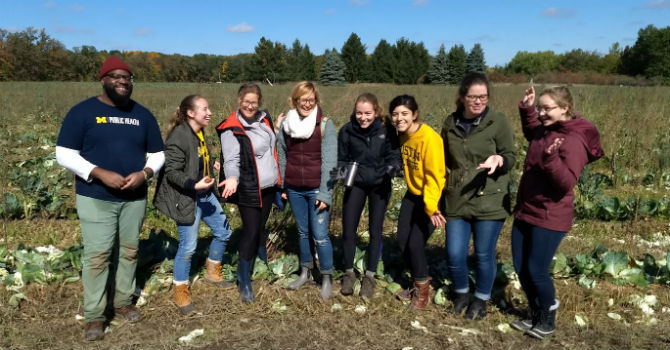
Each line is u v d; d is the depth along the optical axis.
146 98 18.53
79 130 2.94
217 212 3.75
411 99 3.29
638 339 3.32
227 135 3.44
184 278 3.57
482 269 3.44
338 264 4.47
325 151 3.50
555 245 3.03
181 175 3.27
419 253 3.55
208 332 3.37
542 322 3.29
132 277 3.43
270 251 4.67
